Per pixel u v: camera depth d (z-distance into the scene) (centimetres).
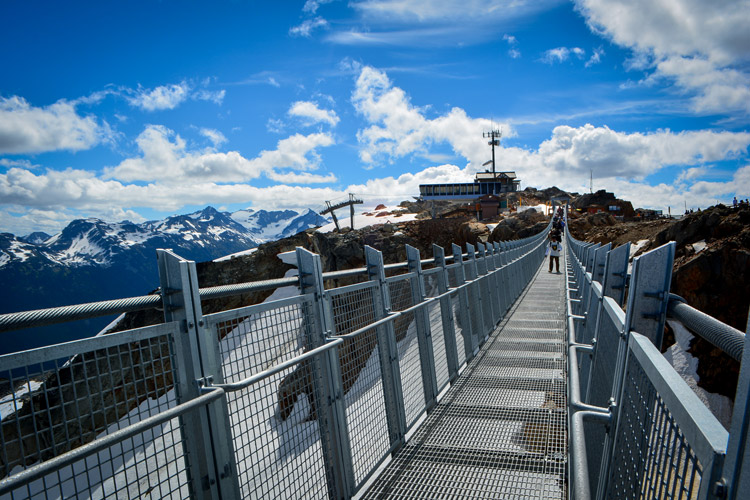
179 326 222
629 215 10994
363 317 400
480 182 13212
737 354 76
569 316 356
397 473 379
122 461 180
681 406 89
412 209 13900
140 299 212
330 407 329
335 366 341
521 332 905
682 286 3167
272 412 268
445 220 5325
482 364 687
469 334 722
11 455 180
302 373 301
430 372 527
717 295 3067
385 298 438
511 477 359
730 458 67
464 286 708
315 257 325
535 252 2614
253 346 263
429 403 514
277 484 258
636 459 136
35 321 166
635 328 157
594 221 7825
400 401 440
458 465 385
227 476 231
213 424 229
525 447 404
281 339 286
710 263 3111
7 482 142
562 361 676
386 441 409
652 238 3956
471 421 471
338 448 329
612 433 177
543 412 479
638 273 156
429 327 539
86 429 215
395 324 473
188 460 218
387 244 4406
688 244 3450
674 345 3512
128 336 197
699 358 3378
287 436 275
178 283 223
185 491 226
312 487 289
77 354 175
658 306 153
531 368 650
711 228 3428
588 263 562
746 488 62
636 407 141
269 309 278
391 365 434
